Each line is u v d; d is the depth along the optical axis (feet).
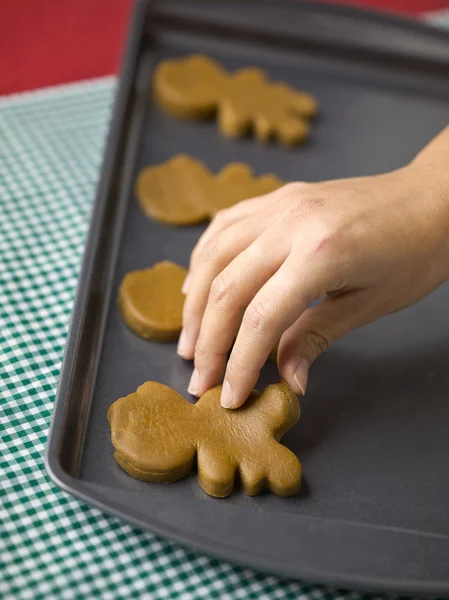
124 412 1.62
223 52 2.46
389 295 1.70
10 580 1.46
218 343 1.65
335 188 1.69
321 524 1.51
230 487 1.56
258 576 1.51
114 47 2.62
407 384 1.80
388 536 1.51
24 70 2.50
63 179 2.13
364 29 2.46
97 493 1.50
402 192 1.70
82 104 2.32
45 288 1.90
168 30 2.47
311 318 1.68
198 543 1.46
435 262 1.71
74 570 1.48
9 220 2.02
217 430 1.61
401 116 2.37
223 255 1.68
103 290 1.87
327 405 1.74
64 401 1.59
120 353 1.78
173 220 2.02
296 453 1.65
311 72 2.45
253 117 2.26
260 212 1.70
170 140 2.23
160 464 1.56
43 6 2.68
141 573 1.49
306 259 1.56
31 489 1.57
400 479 1.65
